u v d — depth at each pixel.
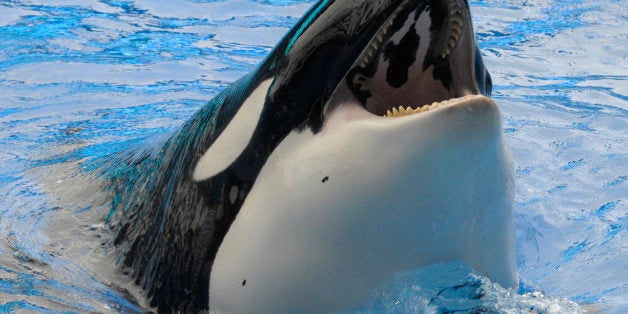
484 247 8.44
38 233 11.62
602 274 11.48
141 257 10.17
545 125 16.86
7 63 19.78
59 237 11.41
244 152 8.95
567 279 11.38
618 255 11.98
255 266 8.68
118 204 11.28
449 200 7.90
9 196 12.82
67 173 13.37
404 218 7.98
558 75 19.67
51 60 20.09
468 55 8.21
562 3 24.36
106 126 16.39
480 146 7.70
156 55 20.73
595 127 16.83
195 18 23.31
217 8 23.98
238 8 24.02
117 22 22.80
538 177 14.55
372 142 7.93
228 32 22.39
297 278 8.47
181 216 9.58
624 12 23.62
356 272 8.29
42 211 12.16
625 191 14.10
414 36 8.15
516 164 15.03
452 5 7.96
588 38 21.95
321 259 8.31
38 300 10.01
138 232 10.41
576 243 12.41
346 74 8.28
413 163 7.75
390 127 7.85
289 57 8.73
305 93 8.48
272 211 8.55
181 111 17.47
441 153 7.67
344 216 8.11
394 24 8.05
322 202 8.19
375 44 8.15
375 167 7.90
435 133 7.62
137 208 10.69
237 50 21.27
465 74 8.26
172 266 9.57
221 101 9.80
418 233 8.06
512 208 8.63
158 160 10.73
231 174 9.04
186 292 9.38
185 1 24.39
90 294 10.13
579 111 17.64
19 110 17.23
